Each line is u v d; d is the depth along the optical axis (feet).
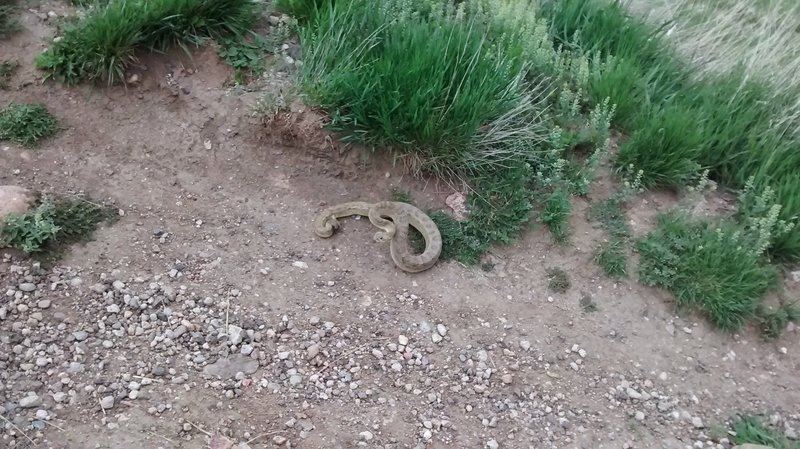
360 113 6.31
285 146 6.56
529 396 5.27
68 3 6.88
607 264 6.19
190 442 4.50
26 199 5.64
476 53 6.47
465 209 6.47
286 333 5.33
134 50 6.47
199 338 5.16
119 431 4.47
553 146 6.78
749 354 5.94
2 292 5.15
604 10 8.49
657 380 5.59
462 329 5.66
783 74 8.29
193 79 6.67
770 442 5.21
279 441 4.59
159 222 5.95
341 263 5.98
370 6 7.09
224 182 6.36
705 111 7.54
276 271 5.78
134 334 5.10
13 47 6.43
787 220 6.64
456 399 5.15
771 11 9.73
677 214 6.66
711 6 9.73
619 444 5.05
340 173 6.58
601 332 5.84
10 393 4.57
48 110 6.30
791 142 7.41
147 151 6.37
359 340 5.41
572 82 7.58
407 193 6.56
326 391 5.01
